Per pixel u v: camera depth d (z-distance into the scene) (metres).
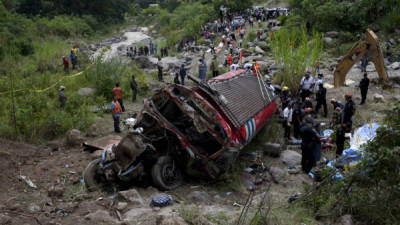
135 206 5.86
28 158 8.40
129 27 82.06
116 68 18.95
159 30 72.25
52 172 7.54
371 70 18.73
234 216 5.31
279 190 7.05
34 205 5.65
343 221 4.88
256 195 6.82
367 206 5.07
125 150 6.86
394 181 4.88
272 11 42.16
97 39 61.81
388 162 4.84
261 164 8.32
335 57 24.59
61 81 16.77
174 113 8.25
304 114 10.17
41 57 21.14
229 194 6.94
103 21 74.88
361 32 27.47
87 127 11.45
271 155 9.09
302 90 13.14
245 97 9.48
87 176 6.80
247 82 10.62
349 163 6.73
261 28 36.16
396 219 4.84
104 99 15.20
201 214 5.37
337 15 28.94
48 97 13.90
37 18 51.28
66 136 10.19
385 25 26.41
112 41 60.34
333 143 9.48
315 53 14.91
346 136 9.02
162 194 6.31
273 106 10.98
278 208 5.71
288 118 10.17
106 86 16.42
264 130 10.74
